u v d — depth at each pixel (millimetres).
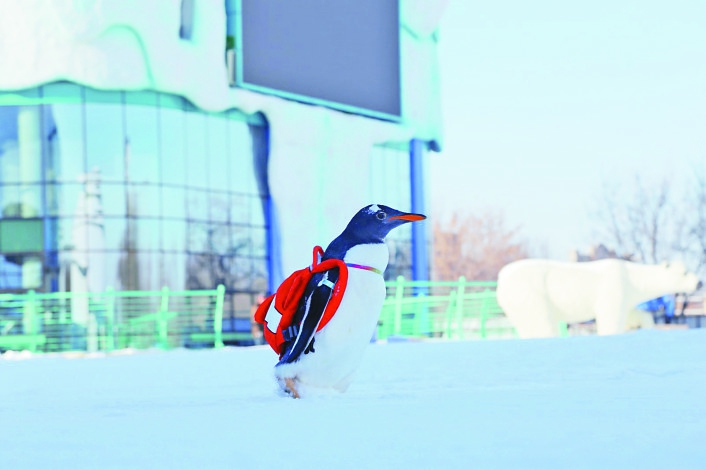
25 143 41062
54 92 40969
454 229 113750
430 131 54219
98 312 40156
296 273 7676
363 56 49969
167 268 41906
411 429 4480
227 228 44000
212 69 42531
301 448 3844
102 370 13406
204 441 4211
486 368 11016
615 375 9266
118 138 41375
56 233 40969
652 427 4273
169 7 41344
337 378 7617
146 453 3805
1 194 41094
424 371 10836
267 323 8062
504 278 36906
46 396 8914
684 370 9602
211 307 42969
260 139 45562
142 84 40969
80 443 4254
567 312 36562
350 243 7621
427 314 49594
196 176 43062
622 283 36281
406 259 52938
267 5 45375
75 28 39844
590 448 3537
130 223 41281
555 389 7316
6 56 40531
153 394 8680
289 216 45094
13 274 40875
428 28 53625
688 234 82500
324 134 46594
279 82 45781
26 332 39938
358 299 7426
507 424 4590
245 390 8945
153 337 40750
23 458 3701
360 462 3369
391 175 52062
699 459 3156
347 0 49250
